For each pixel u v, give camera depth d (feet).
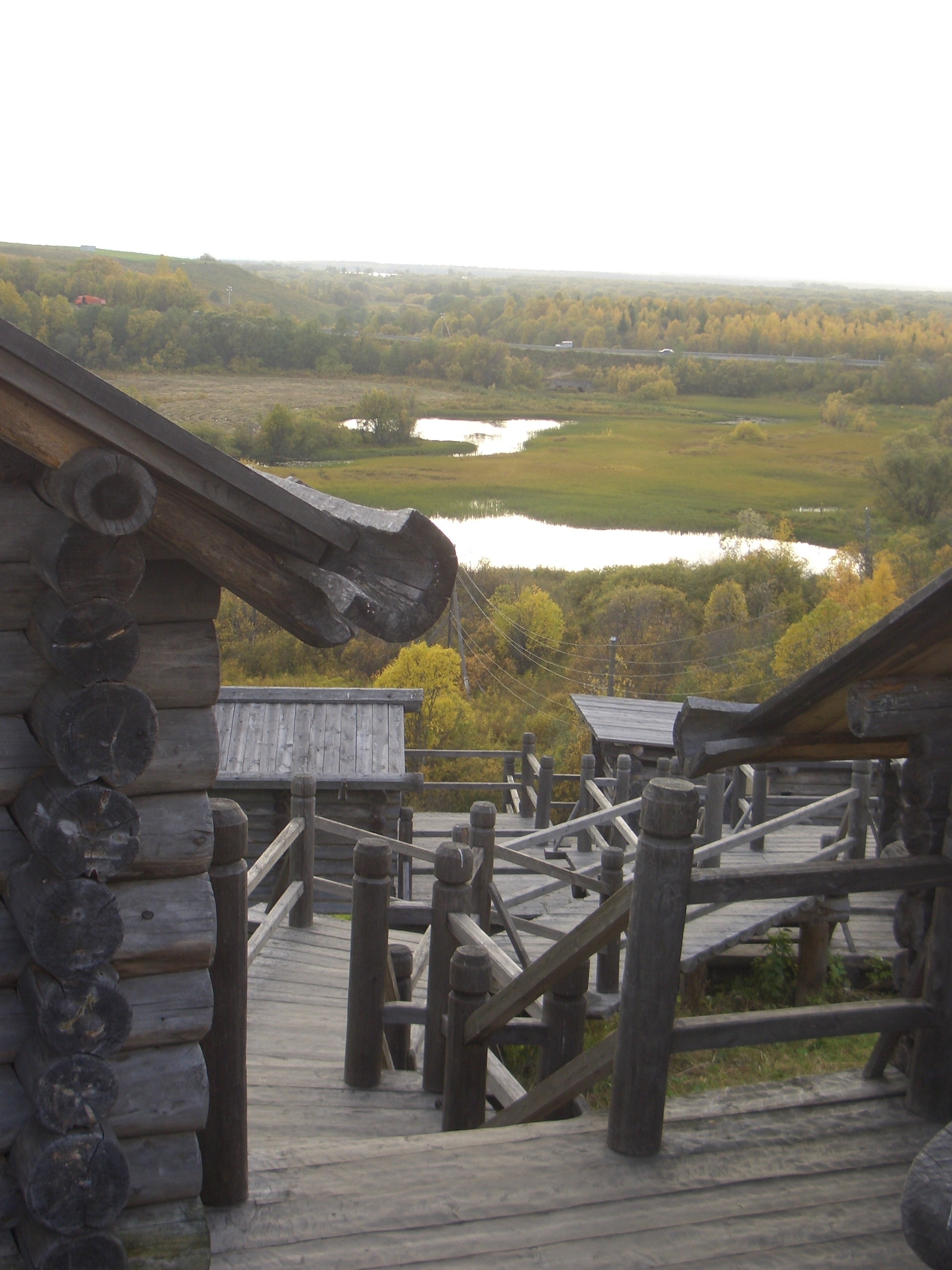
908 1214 6.25
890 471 211.82
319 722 42.11
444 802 79.66
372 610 7.52
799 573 168.45
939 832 10.84
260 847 39.75
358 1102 14.64
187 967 8.51
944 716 10.61
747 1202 9.82
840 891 10.44
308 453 269.85
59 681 7.60
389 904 15.14
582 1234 9.35
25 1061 8.00
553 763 41.42
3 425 6.56
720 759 11.36
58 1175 7.80
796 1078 12.07
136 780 8.19
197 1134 9.50
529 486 281.33
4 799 7.99
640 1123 10.37
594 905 32.58
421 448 309.22
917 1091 11.28
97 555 7.12
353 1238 9.30
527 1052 22.45
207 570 7.65
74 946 7.50
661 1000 10.05
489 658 135.13
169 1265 8.46
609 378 526.57
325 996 19.42
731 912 27.61
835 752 12.00
